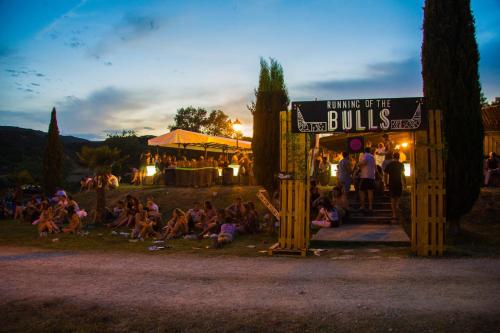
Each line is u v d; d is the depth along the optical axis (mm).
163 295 6406
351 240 10539
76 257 9656
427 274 7117
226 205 17469
